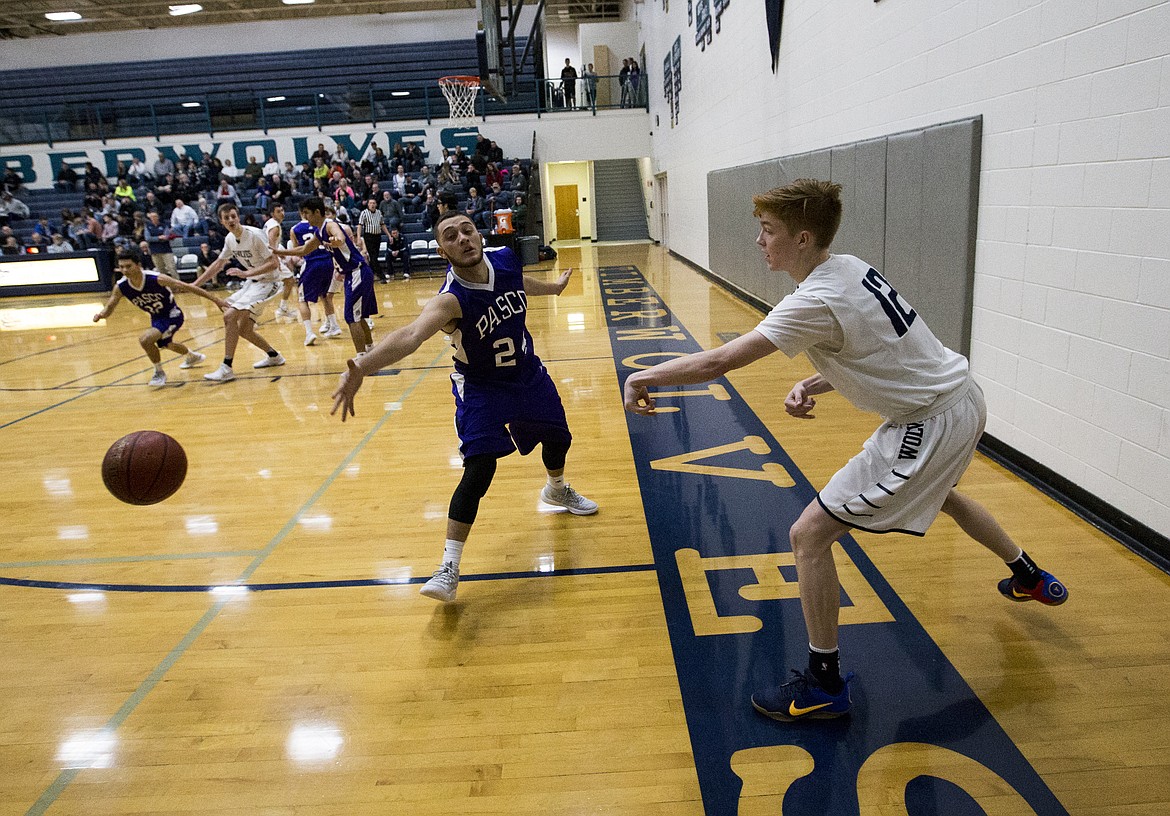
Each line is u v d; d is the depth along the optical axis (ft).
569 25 82.07
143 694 7.68
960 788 5.91
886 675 7.30
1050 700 6.82
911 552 9.68
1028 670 7.25
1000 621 8.07
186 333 31.37
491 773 6.37
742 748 6.50
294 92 69.51
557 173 77.71
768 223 6.29
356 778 6.40
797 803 5.86
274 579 9.95
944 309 13.83
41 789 6.45
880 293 6.14
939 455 6.22
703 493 11.89
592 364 20.89
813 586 6.45
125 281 19.92
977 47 12.50
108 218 53.21
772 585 9.10
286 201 54.65
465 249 8.52
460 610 8.95
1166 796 5.73
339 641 8.45
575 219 78.79
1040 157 10.98
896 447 6.26
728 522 10.84
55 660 8.36
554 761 6.47
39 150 59.77
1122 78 9.25
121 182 56.18
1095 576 8.84
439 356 23.97
